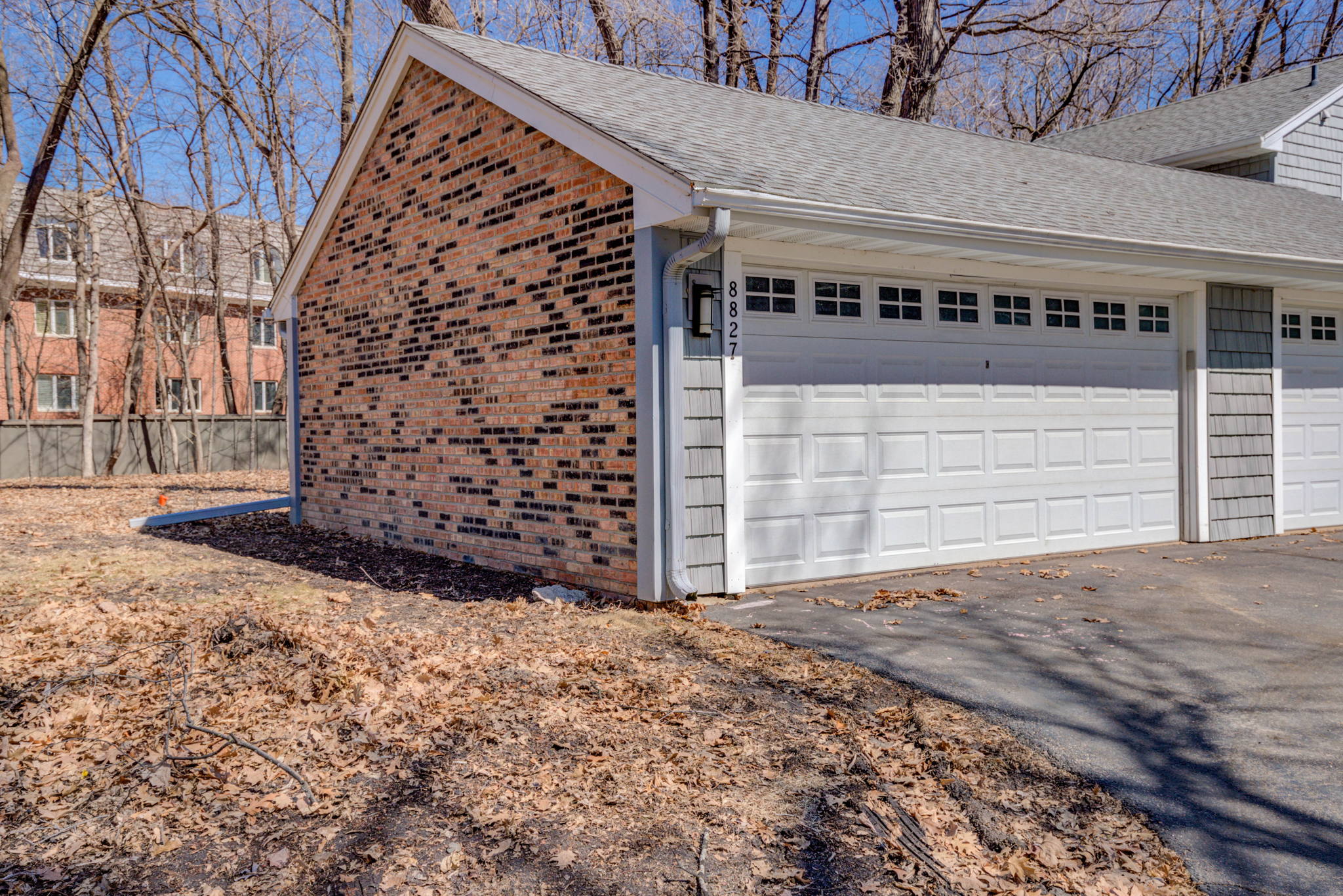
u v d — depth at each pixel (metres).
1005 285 8.71
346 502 10.94
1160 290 9.54
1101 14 21.36
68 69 20.42
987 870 3.15
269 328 33.41
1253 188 13.06
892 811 3.56
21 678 4.88
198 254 29.55
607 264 6.97
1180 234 8.76
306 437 11.81
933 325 8.26
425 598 7.24
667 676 5.06
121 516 13.08
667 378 6.65
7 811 3.51
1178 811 3.57
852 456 7.80
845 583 7.61
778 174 6.89
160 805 3.56
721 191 5.96
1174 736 4.27
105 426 23.48
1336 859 3.20
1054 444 9.03
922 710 4.59
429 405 9.31
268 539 10.64
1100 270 8.75
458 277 8.77
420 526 9.51
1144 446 9.65
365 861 3.16
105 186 22.67
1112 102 29.52
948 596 7.03
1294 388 10.94
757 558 7.32
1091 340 9.27
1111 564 8.46
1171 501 9.87
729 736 4.25
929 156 9.68
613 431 7.00
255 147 26.58
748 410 7.24
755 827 3.41
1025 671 5.19
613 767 3.90
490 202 8.32
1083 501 9.23
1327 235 10.70
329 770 3.86
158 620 6.17
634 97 8.64
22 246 17.30
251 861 3.16
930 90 19.69
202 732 4.19
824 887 3.03
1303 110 14.37
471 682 4.91
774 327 7.37
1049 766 3.96
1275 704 4.66
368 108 9.84
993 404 8.63
